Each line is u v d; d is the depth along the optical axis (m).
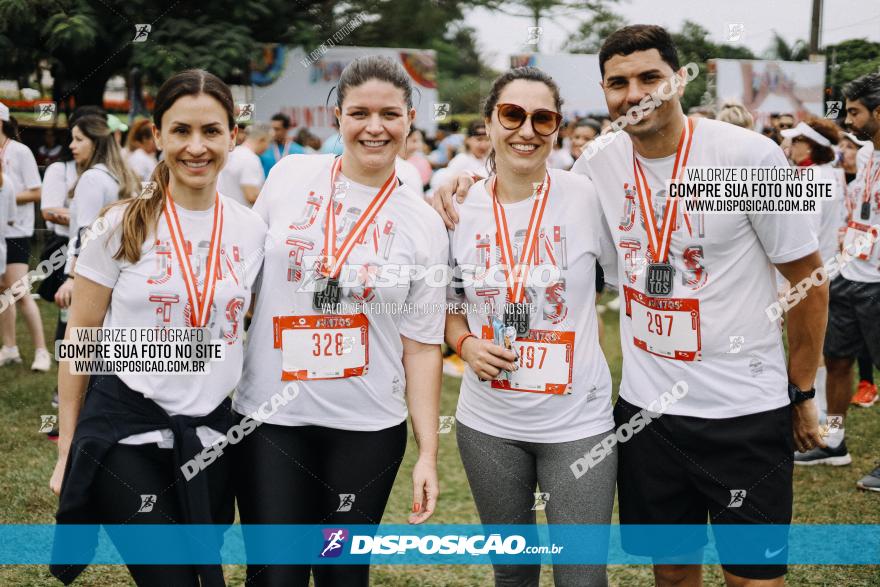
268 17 7.60
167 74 6.91
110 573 3.44
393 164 2.55
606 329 7.90
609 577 3.51
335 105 2.56
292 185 2.55
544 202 2.57
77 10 6.74
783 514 2.56
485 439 2.64
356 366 2.49
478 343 2.57
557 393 2.55
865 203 4.55
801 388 2.67
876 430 5.28
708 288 2.49
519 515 2.68
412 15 9.14
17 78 7.28
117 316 2.38
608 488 2.57
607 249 2.71
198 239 2.41
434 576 3.50
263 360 2.50
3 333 6.18
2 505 3.94
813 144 4.67
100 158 4.87
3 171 5.73
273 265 2.49
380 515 2.59
